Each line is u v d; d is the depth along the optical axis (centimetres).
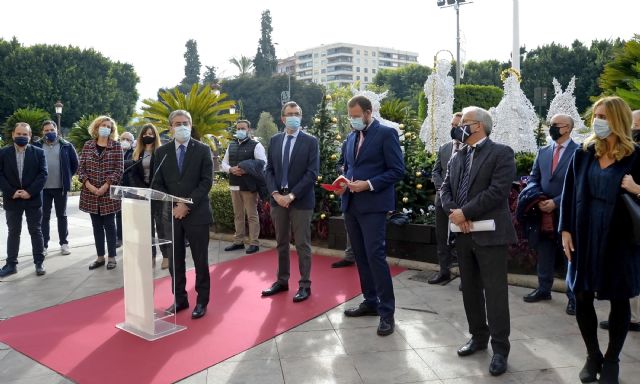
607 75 623
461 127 333
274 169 494
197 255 443
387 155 399
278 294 501
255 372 330
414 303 468
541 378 313
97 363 349
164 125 1076
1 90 3866
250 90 6681
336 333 396
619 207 285
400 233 609
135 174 615
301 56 14125
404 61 14450
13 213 601
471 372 324
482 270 332
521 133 766
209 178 444
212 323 422
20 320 445
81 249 750
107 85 4391
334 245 676
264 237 768
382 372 326
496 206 324
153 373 331
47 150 705
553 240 455
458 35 2733
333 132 739
